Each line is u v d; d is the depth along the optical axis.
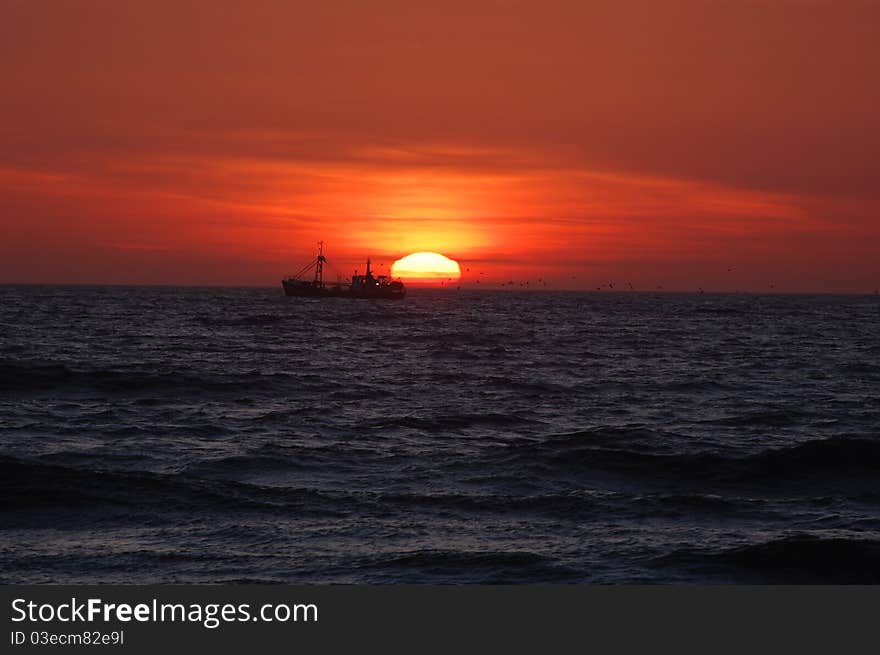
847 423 149.25
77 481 86.81
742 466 103.75
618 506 85.06
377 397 179.38
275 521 78.94
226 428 133.00
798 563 68.50
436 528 77.31
